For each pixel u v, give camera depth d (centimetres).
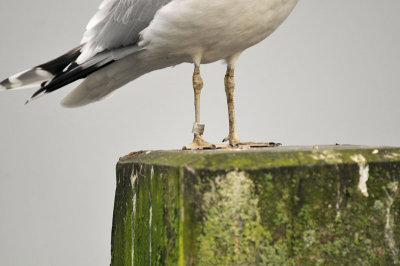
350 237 416
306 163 407
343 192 414
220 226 391
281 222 401
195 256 390
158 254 445
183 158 414
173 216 411
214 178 391
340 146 493
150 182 466
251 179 396
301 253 405
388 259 423
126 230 545
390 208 423
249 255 395
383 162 422
